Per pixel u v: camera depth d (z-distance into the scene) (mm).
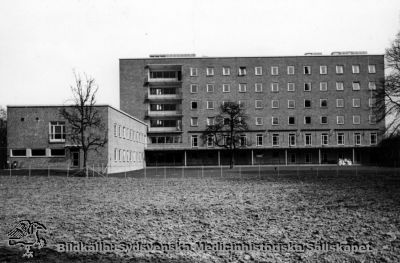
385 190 25875
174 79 83188
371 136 81438
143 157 78562
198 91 83000
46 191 27312
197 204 19906
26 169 50938
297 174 43562
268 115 82375
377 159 81125
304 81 82688
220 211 17469
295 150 81438
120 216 16328
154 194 25016
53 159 51688
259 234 12703
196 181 35969
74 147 51125
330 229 13305
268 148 80562
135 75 83062
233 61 83312
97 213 17156
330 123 81938
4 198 23109
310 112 82188
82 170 45281
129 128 65500
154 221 15109
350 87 82375
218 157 81250
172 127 83188
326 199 21312
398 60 41906
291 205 19156
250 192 25547
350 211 16922
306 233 12750
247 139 81875
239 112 73938
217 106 82688
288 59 83000
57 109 51969
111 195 24578
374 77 82438
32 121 52000
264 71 82875
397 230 12945
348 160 79938
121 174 50188
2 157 60812
